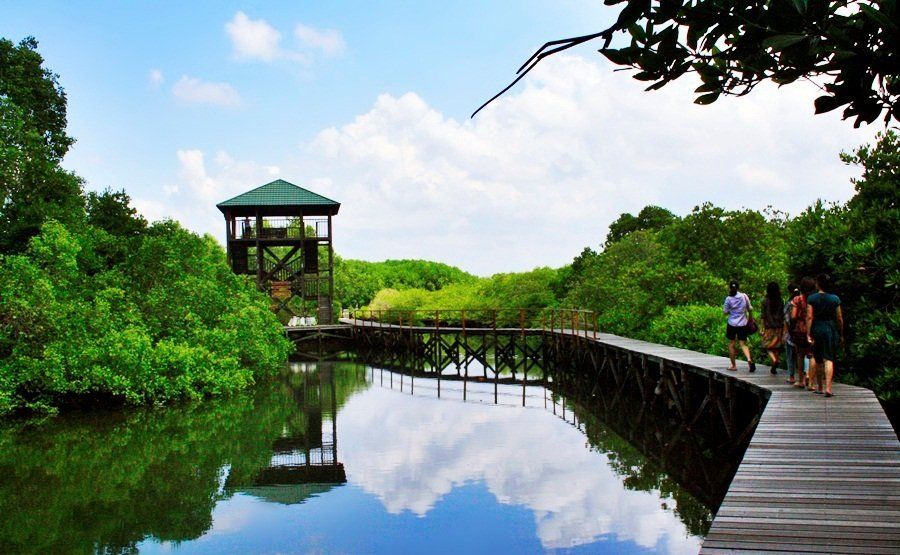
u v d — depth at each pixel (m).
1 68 27.77
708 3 2.17
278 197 36.53
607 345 20.09
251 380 23.23
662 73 2.43
